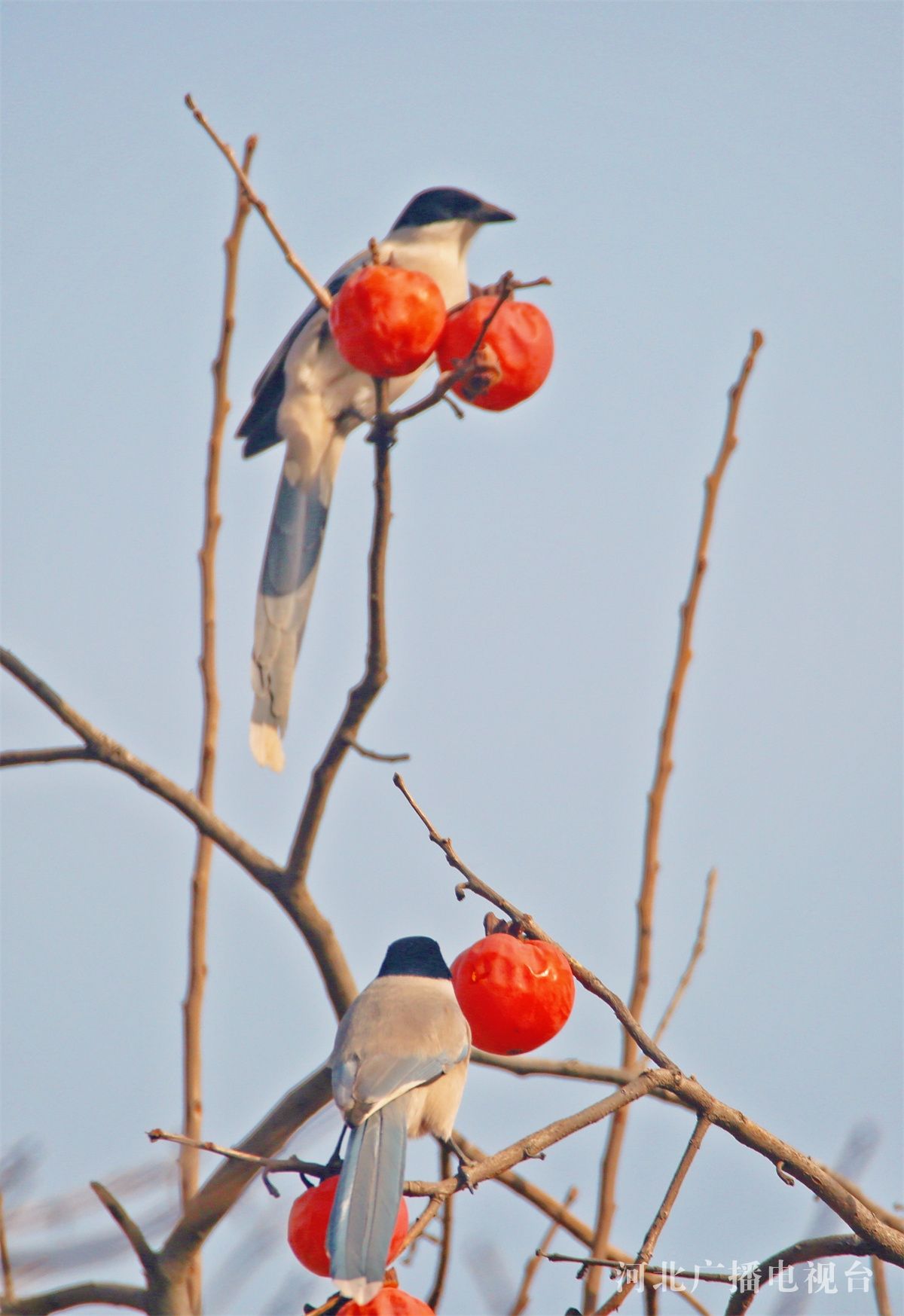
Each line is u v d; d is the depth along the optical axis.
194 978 9.28
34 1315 8.56
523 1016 6.91
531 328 8.03
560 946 7.27
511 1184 9.61
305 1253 6.62
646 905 9.52
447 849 7.26
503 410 8.21
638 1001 9.48
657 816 9.62
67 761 9.27
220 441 10.32
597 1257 8.46
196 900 9.43
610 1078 9.61
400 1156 6.72
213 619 10.16
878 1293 7.79
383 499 8.58
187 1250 8.33
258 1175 8.33
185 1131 8.86
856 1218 7.09
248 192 8.00
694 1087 7.01
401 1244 6.34
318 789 9.22
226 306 10.31
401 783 7.27
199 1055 9.11
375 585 8.74
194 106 7.85
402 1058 7.29
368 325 7.82
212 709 10.04
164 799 9.41
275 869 9.41
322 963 9.51
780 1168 7.08
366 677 8.92
